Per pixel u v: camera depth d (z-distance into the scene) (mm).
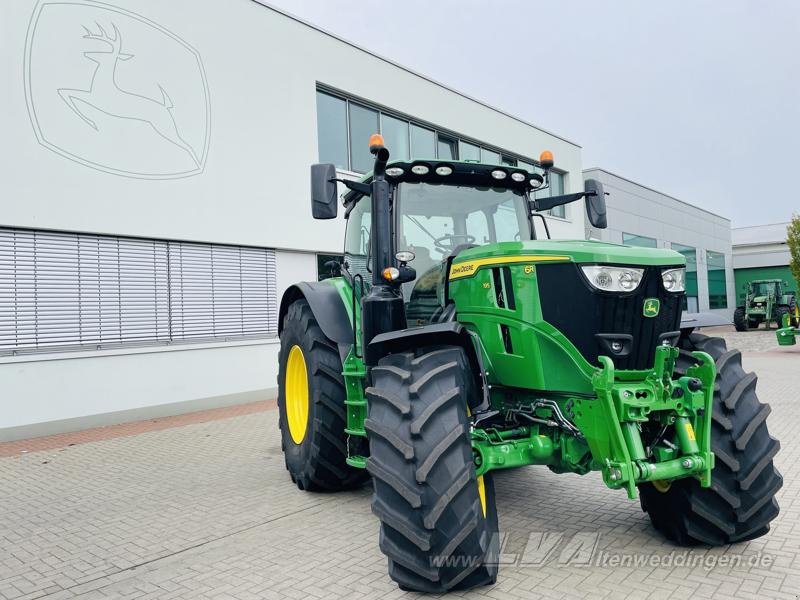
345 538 4102
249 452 6891
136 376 8922
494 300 3727
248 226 10383
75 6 8383
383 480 3094
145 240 9172
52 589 3484
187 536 4258
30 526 4613
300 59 11258
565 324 3408
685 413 3279
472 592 3172
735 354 3842
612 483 3078
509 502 4715
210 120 9891
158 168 9227
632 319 3377
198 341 9797
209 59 9914
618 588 3174
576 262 3375
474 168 4340
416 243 4312
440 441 3066
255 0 10555
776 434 6871
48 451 7145
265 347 10633
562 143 18984
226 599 3250
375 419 3270
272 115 10773
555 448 3475
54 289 8203
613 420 3076
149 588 3439
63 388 8164
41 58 8047
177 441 7531
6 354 7750
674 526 3691
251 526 4414
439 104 14320
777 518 4172
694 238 31062
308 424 5105
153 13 9219
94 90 8547
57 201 8148
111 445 7383
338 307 4969
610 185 23031
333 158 12070
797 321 20156
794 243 23000
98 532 4426
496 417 3842
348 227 5262
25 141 7875
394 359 3541
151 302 9219
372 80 12672
